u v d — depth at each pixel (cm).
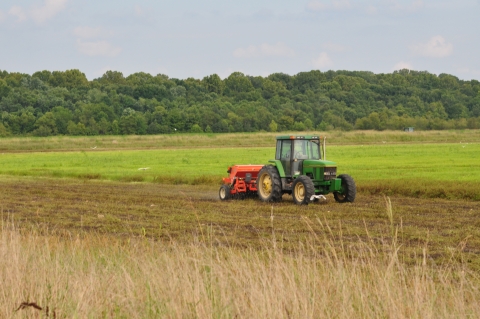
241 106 19888
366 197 3269
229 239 1947
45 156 8375
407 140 12388
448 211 2616
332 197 3250
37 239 1620
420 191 3303
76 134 16175
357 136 12794
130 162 6925
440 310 975
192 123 17112
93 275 1155
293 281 1011
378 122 17862
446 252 1659
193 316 955
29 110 17738
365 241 1867
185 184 4366
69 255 1434
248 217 2489
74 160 7431
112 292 1062
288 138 3023
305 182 2850
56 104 18575
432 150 8350
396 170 5009
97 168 6081
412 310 930
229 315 956
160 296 1012
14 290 1059
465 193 3138
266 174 3081
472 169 5006
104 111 17638
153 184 4388
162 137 12544
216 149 9844
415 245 1798
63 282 1123
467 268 1385
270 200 3025
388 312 934
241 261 1219
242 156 7731
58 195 3597
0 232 1791
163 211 2736
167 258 1241
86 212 2748
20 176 5247
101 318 995
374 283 1026
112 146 11244
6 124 16188
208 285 1071
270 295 970
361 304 977
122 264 1294
